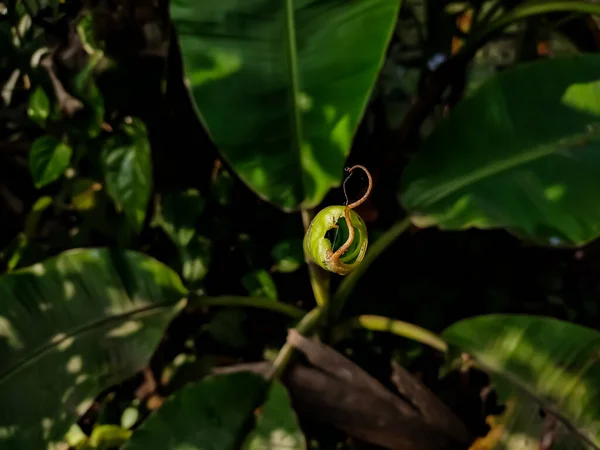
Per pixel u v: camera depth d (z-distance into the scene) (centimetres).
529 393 62
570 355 61
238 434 59
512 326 63
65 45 80
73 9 79
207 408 60
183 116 81
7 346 61
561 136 62
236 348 83
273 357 82
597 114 62
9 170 92
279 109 60
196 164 83
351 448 76
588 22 84
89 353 63
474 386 76
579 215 60
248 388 62
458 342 65
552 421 60
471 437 68
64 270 65
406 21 86
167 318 66
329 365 65
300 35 57
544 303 86
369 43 57
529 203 61
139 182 79
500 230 84
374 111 83
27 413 60
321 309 69
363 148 83
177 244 84
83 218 88
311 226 45
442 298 85
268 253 83
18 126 90
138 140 79
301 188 63
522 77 64
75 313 64
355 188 80
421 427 66
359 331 81
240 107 59
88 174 86
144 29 77
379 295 85
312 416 67
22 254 89
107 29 77
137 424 78
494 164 64
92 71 79
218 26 57
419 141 85
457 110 67
